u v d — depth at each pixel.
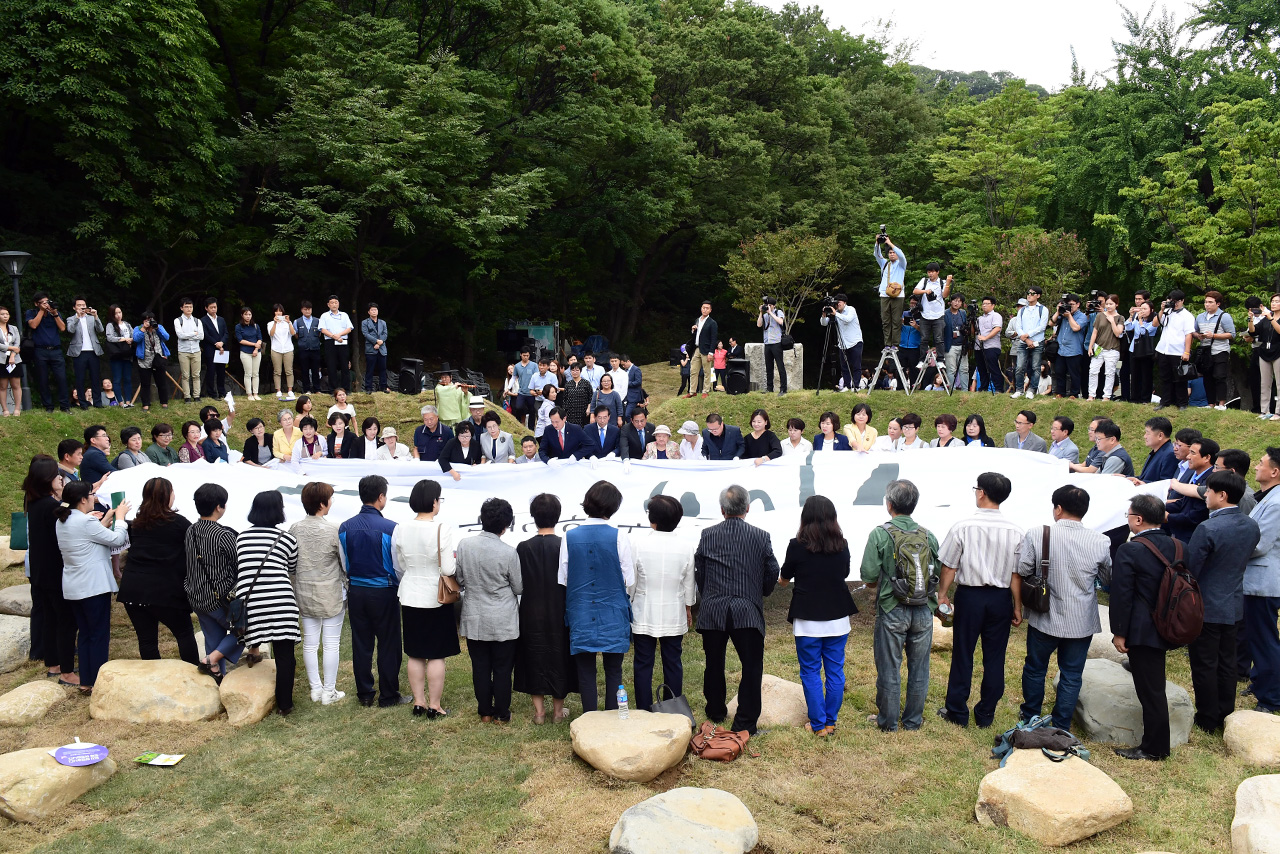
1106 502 7.96
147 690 6.30
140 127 18.84
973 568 5.95
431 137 22.38
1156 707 5.64
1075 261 22.30
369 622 6.56
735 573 5.86
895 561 5.89
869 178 37.19
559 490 9.12
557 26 25.56
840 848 4.74
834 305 17.44
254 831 4.95
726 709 6.35
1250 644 6.34
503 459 10.86
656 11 36.56
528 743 5.96
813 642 5.94
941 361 16.58
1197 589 5.52
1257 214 20.20
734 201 33.62
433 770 5.61
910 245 31.20
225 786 5.41
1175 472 8.14
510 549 6.23
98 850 4.75
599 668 7.55
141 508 6.65
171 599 6.61
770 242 31.20
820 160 34.75
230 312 25.27
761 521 8.58
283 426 11.21
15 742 6.00
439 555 6.24
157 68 17.94
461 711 6.53
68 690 6.77
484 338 33.31
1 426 13.52
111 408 15.24
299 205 21.38
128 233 19.41
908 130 39.62
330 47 22.81
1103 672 6.41
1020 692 6.82
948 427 10.09
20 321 14.38
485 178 27.11
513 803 5.19
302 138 21.95
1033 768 5.14
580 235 31.95
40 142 20.52
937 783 5.40
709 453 10.21
